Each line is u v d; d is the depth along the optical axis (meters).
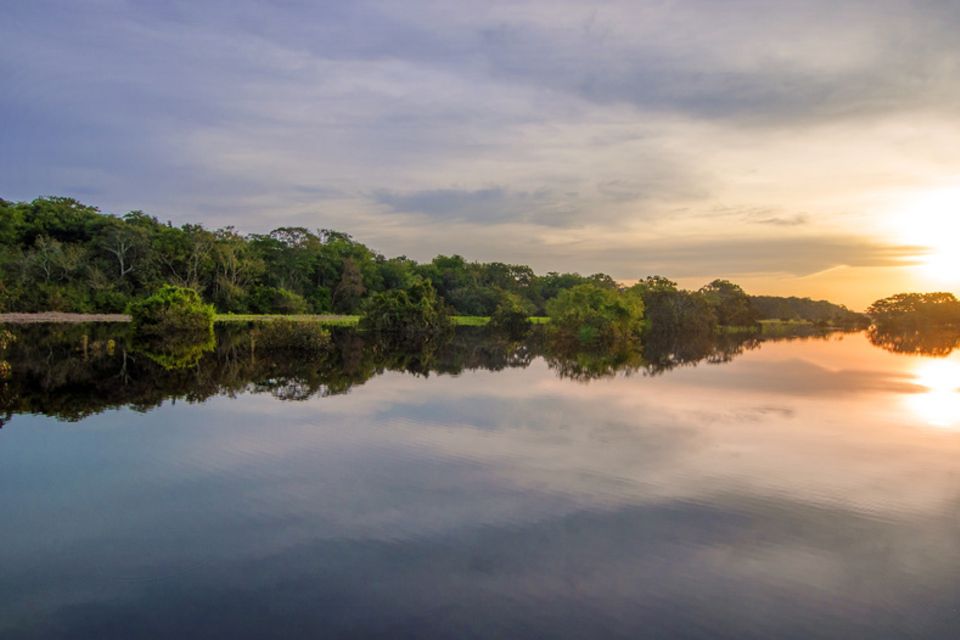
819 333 98.69
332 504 12.43
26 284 83.38
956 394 27.69
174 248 101.69
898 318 133.12
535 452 16.56
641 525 11.59
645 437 18.47
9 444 16.47
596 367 37.59
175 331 56.12
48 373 29.28
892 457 16.58
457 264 149.75
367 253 140.75
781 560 10.25
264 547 10.38
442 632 7.94
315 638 7.74
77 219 103.62
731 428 19.92
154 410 21.16
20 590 8.88
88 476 13.93
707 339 73.31
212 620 8.12
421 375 31.95
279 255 123.44
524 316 84.19
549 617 8.35
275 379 29.14
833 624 8.38
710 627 8.22
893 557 10.41
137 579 9.22
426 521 11.62
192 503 12.38
